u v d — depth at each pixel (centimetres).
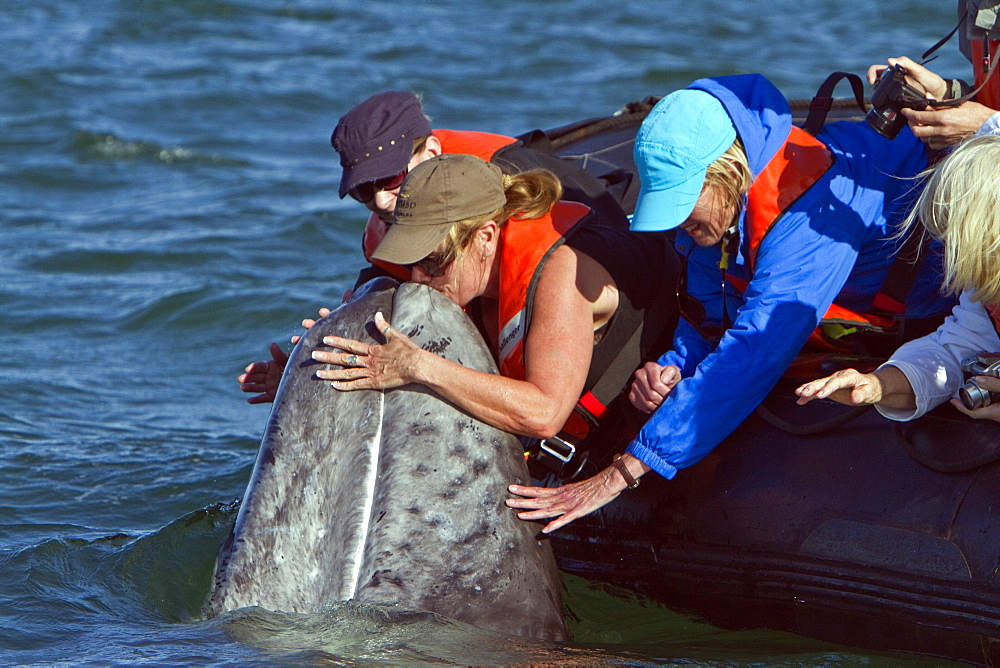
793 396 1628
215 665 1349
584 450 1647
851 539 1488
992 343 1429
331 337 1487
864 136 1611
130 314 3100
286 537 1478
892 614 1451
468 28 7125
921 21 7056
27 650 1459
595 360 1572
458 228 1473
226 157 4656
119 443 2339
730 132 1473
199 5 7456
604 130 2552
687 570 1628
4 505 2020
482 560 1441
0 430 2367
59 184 4303
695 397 1473
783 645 1534
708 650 1514
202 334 2998
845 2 7625
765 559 1552
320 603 1448
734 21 7162
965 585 1397
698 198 1494
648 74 5872
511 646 1398
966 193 1234
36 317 3062
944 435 1479
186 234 3734
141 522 1973
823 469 1541
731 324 1642
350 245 3672
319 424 1501
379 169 1756
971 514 1417
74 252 3538
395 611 1402
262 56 6391
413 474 1458
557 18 7381
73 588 1689
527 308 1488
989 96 1653
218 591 1489
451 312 1530
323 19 7369
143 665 1363
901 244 1597
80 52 6294
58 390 2622
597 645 1505
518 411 1448
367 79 5922
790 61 6169
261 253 3572
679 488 1648
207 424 2472
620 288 1543
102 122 5006
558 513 1477
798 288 1492
